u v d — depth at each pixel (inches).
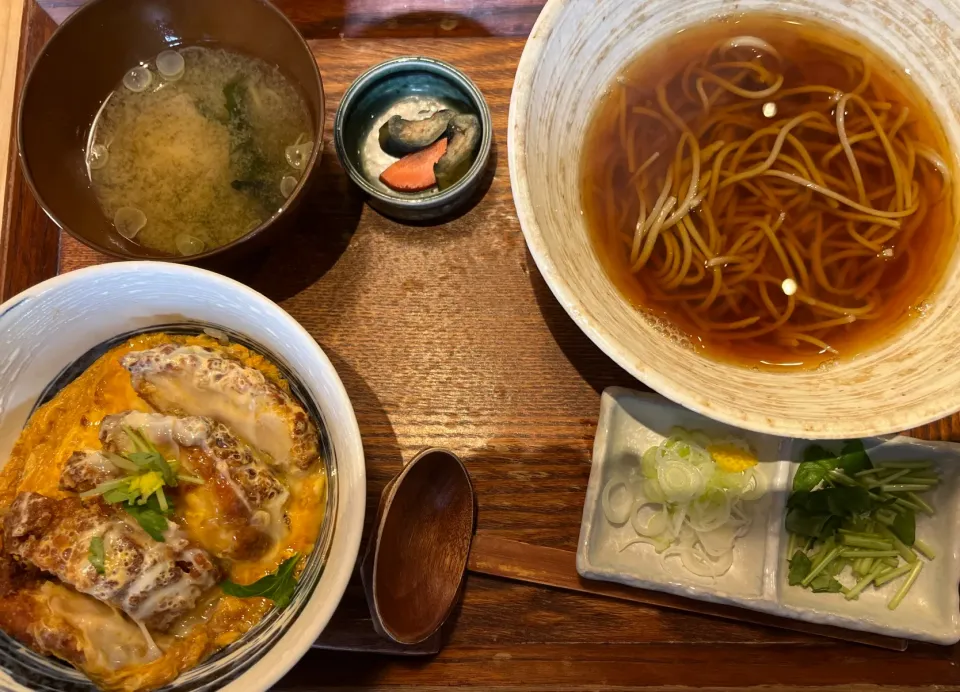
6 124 12.7
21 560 9.9
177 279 10.5
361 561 11.4
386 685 11.2
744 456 12.0
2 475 11.0
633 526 12.2
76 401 11.3
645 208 11.5
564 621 11.5
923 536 11.9
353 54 13.7
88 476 10.1
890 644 11.2
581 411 12.2
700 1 11.5
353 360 12.4
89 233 12.4
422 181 12.5
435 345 12.4
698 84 11.9
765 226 11.5
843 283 11.3
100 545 9.5
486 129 12.4
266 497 10.3
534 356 12.4
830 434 8.8
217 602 10.5
